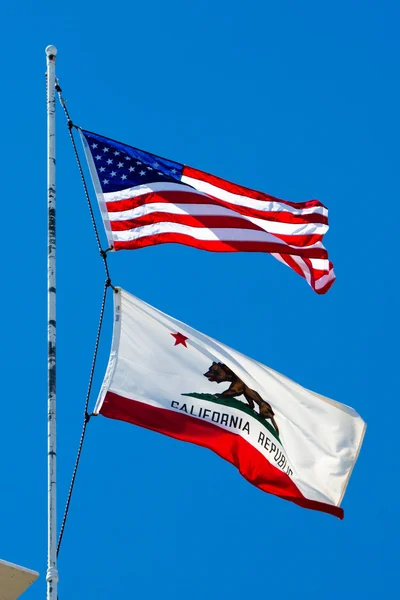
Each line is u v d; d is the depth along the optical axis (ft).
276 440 91.76
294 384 93.15
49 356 81.15
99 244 89.81
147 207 91.35
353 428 93.20
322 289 96.27
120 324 90.58
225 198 97.71
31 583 67.00
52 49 92.17
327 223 97.40
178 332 91.45
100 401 87.15
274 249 90.84
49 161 87.76
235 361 92.17
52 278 83.61
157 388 88.94
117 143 93.91
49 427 79.00
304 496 91.76
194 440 88.48
